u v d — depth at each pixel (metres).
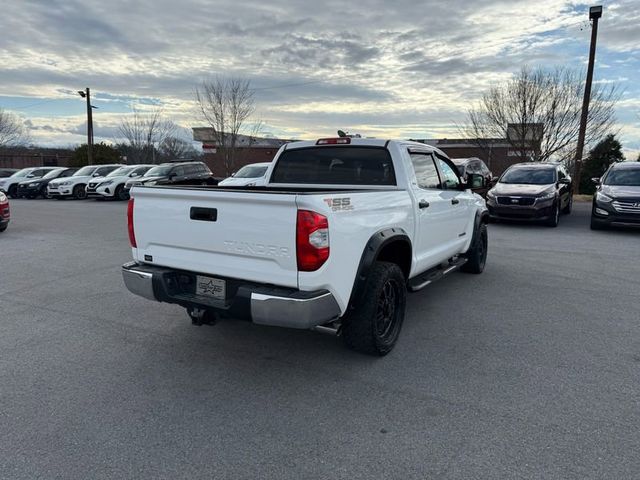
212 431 2.86
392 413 3.05
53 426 2.90
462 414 3.03
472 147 33.34
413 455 2.61
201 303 3.49
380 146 4.64
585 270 7.07
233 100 33.91
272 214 3.13
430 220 4.87
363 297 3.61
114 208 17.30
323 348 4.13
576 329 4.56
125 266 3.95
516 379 3.51
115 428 2.88
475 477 2.43
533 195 11.52
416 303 5.44
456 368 3.71
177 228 3.62
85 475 2.46
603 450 2.63
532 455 2.59
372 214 3.70
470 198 6.34
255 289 3.22
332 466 2.53
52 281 6.44
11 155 48.84
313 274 3.08
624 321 4.79
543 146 25.56
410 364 3.79
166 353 4.03
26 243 9.53
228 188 4.13
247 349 4.12
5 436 2.79
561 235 10.55
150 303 5.43
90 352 4.05
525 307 5.27
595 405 3.12
